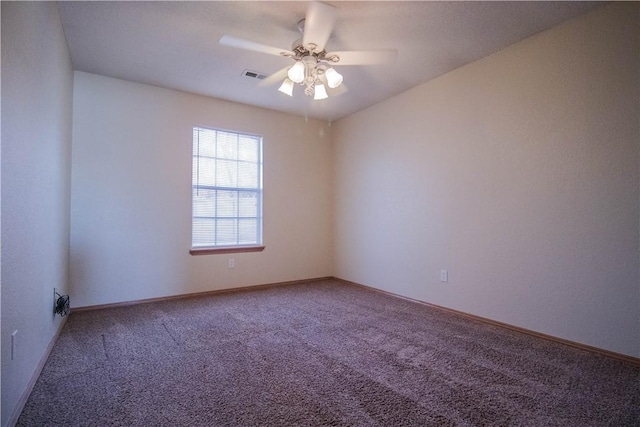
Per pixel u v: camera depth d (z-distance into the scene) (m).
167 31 2.54
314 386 1.82
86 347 2.32
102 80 3.32
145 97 3.54
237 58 2.97
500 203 2.83
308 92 2.54
